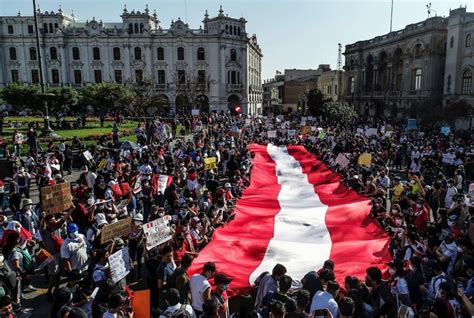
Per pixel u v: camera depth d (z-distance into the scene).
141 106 65.38
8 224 10.70
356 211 13.70
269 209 14.54
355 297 7.40
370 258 10.59
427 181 23.45
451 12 53.34
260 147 25.80
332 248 11.27
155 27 85.75
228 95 83.94
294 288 8.41
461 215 13.01
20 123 51.28
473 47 50.44
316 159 22.67
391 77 70.12
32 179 22.98
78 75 80.94
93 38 79.69
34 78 80.69
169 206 15.14
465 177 23.47
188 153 23.98
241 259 10.60
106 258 8.73
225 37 81.12
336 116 57.25
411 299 8.64
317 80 107.00
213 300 6.80
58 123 48.59
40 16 79.00
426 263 9.45
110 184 15.05
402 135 34.41
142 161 21.02
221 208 13.56
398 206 13.03
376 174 19.50
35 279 11.95
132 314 7.32
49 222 10.80
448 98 53.81
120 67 80.81
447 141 32.34
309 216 13.65
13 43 79.50
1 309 7.02
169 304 7.05
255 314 7.28
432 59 58.09
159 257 9.65
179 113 80.69
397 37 66.00
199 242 11.43
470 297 8.09
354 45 81.12
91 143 34.88
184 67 81.50
